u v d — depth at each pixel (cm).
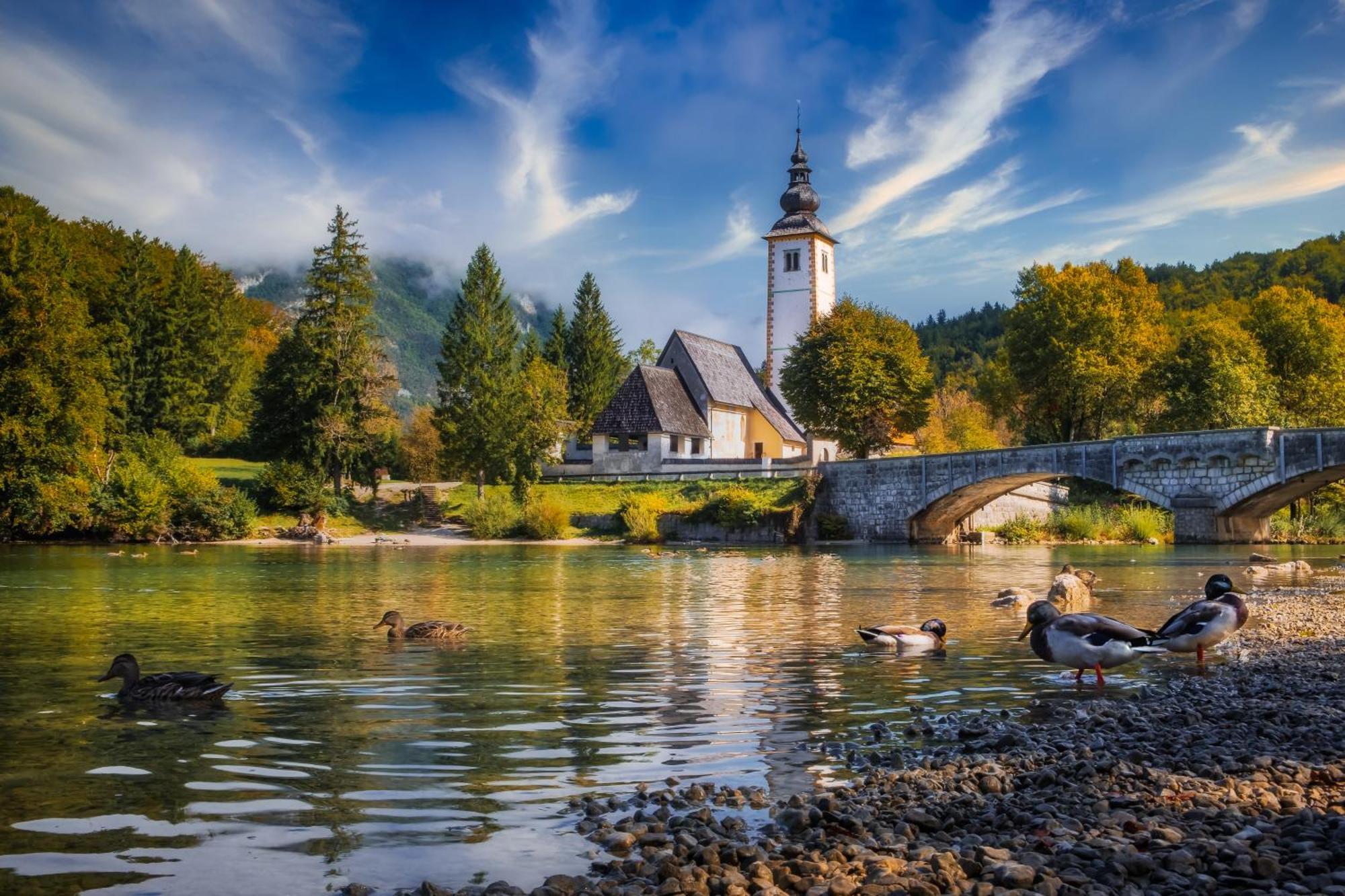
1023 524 7556
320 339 8262
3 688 1368
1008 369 9388
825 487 7750
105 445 7756
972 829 745
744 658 1655
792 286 10956
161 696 1272
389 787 867
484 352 10412
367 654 1703
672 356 10306
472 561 4812
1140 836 690
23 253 6141
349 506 8288
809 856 672
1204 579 3491
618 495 8262
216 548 6191
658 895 609
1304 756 942
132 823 762
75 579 3506
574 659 1647
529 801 828
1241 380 7919
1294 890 583
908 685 1398
